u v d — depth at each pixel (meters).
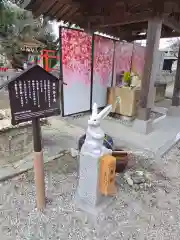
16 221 1.65
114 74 5.16
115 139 3.41
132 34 6.38
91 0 4.14
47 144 3.11
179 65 4.84
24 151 2.74
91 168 1.69
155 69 3.48
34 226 1.61
